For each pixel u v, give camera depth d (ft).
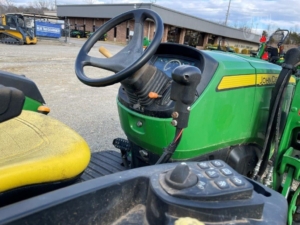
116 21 5.39
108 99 18.19
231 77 5.13
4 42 54.13
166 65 5.58
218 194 2.57
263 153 5.80
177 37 102.53
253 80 5.58
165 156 3.77
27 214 2.34
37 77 23.31
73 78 24.09
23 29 55.16
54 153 3.76
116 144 6.74
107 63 4.92
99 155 7.14
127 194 2.98
